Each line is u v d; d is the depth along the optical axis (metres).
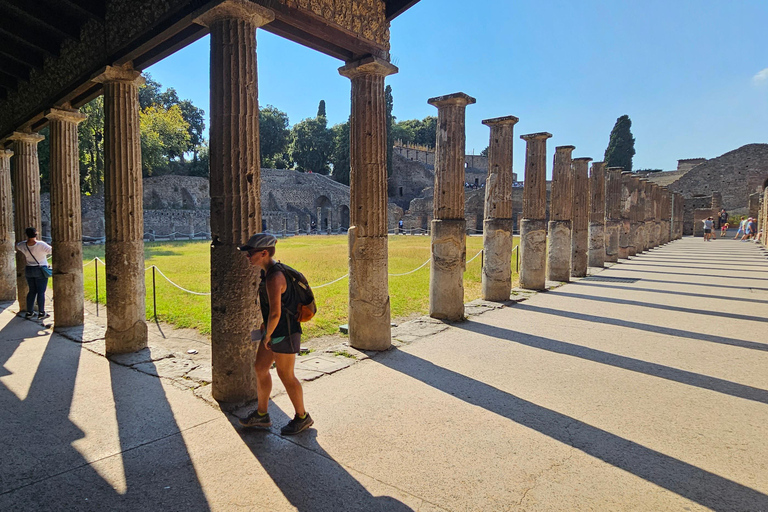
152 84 54.62
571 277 15.23
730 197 46.78
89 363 6.27
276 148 71.50
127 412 4.63
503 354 6.67
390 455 3.78
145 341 6.95
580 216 15.30
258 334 4.03
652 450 3.86
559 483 3.37
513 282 14.45
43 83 8.11
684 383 5.46
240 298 4.80
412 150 77.75
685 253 23.80
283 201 59.75
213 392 4.94
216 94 4.75
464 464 3.64
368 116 6.69
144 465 3.63
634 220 22.59
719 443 3.97
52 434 4.16
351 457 3.75
